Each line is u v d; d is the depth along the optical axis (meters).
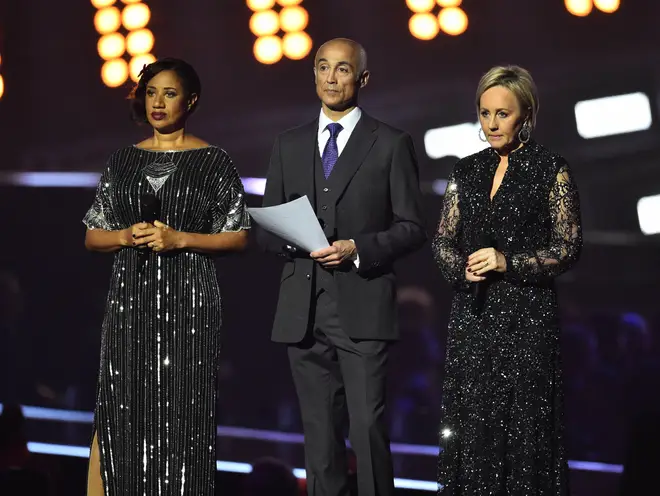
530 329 14.12
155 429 14.97
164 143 15.52
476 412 14.21
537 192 14.20
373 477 15.53
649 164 31.52
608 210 32.06
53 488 17.56
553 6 30.44
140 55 31.11
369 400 15.52
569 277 31.73
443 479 14.52
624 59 30.44
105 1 31.17
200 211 15.16
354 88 15.88
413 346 27.30
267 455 23.91
